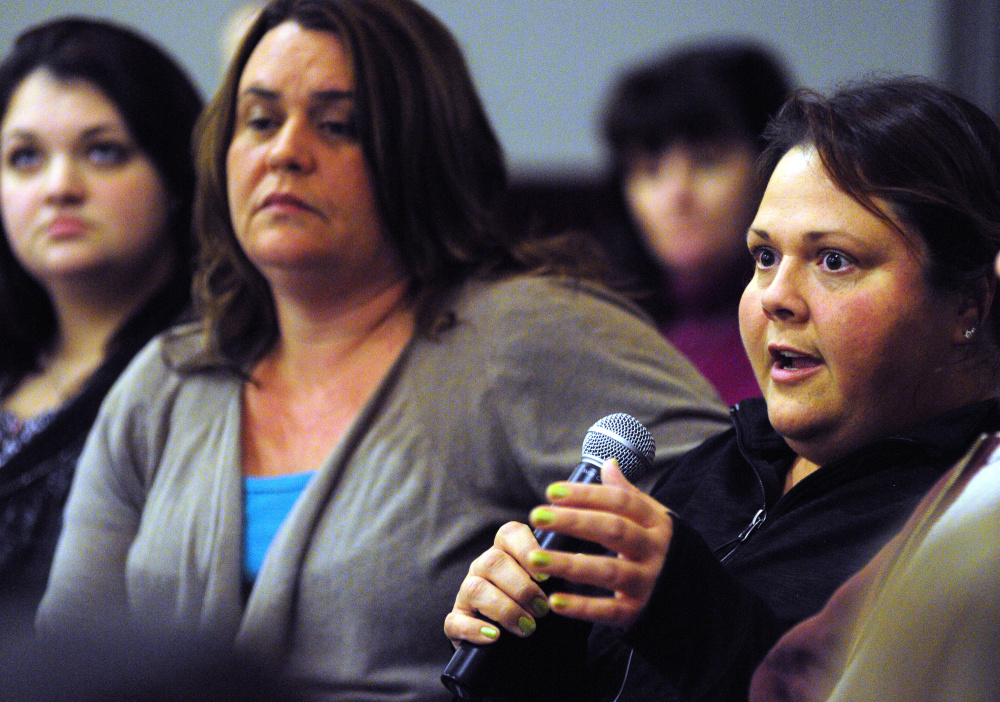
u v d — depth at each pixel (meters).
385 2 6.29
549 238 6.53
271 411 6.23
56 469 7.64
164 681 2.05
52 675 2.08
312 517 5.66
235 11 14.87
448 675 3.96
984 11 12.38
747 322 3.96
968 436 3.71
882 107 3.81
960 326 3.77
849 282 3.74
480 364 5.79
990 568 3.21
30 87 8.14
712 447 4.58
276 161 5.95
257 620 5.54
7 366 8.51
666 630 3.42
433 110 6.19
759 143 4.16
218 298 6.46
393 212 6.10
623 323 5.98
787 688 3.45
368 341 6.16
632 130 8.57
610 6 14.23
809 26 13.35
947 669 3.19
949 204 3.66
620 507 3.40
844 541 3.70
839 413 3.80
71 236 8.05
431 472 5.64
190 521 6.00
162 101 8.28
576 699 4.15
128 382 6.70
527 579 3.87
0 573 7.42
